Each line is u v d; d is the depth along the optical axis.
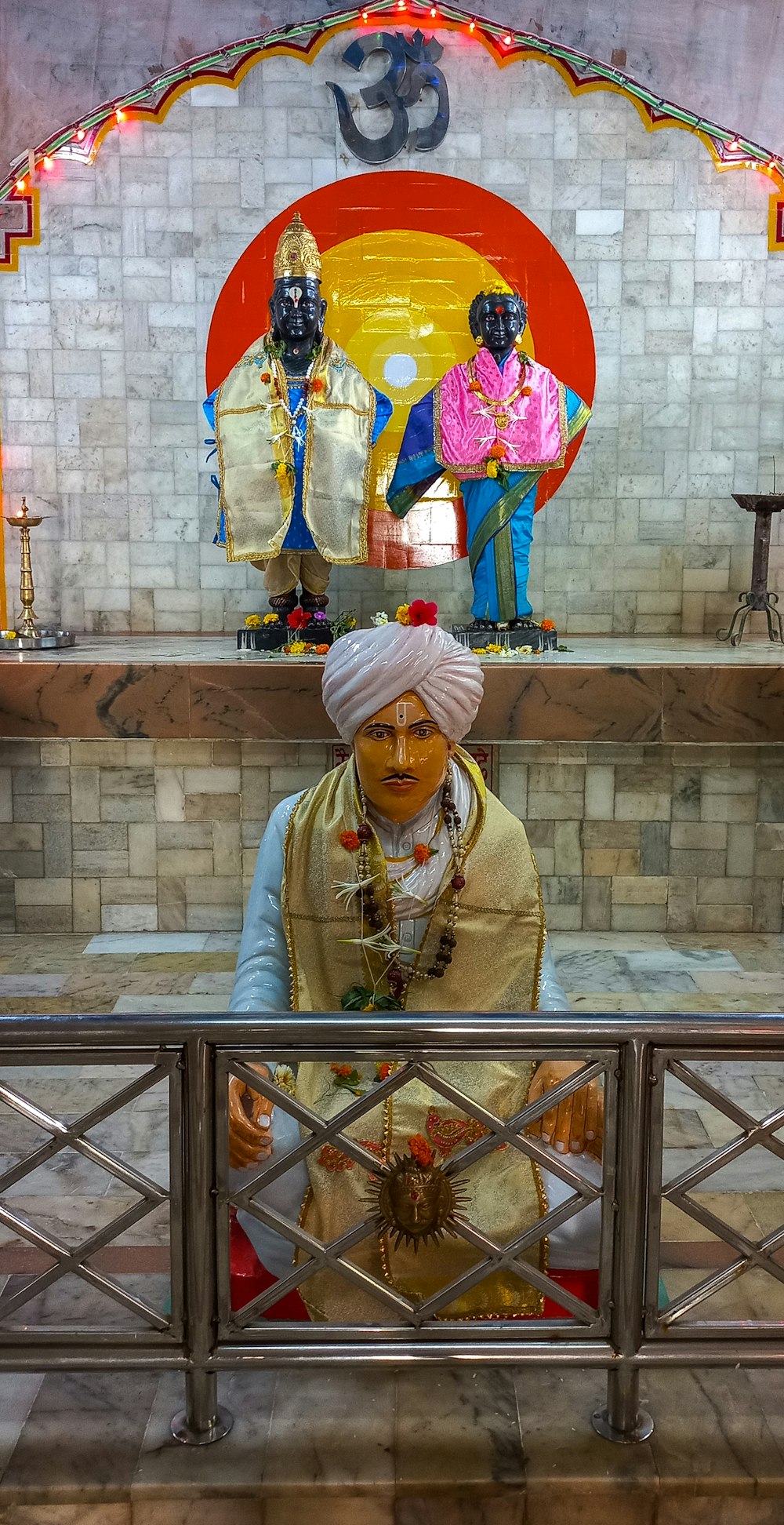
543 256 8.38
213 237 8.28
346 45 8.09
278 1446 2.60
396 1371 2.85
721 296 8.40
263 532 7.28
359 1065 3.01
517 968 3.07
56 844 6.54
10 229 8.21
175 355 8.40
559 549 8.70
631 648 7.67
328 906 3.03
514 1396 2.77
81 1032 2.37
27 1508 2.50
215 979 5.81
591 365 8.48
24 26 7.92
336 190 8.27
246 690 6.27
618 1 7.97
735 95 8.09
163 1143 4.19
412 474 7.38
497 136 8.23
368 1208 2.79
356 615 8.77
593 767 6.48
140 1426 2.67
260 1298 2.51
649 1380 2.84
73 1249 2.47
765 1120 2.46
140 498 8.55
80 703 6.28
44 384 8.41
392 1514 2.52
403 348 8.51
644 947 6.36
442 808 3.07
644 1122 2.44
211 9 7.97
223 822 6.53
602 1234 2.50
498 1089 2.93
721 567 8.70
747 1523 2.55
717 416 8.53
